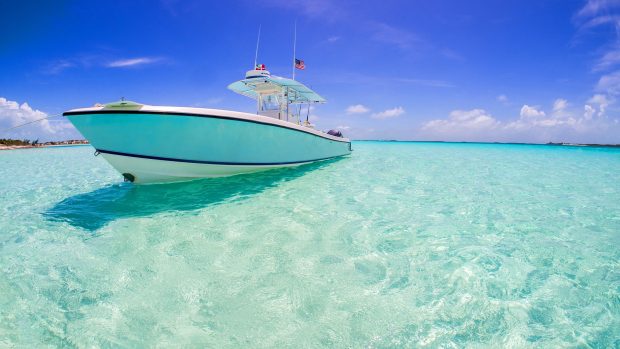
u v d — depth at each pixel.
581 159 13.40
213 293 2.00
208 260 2.47
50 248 2.73
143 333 1.64
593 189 5.65
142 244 2.80
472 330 1.66
